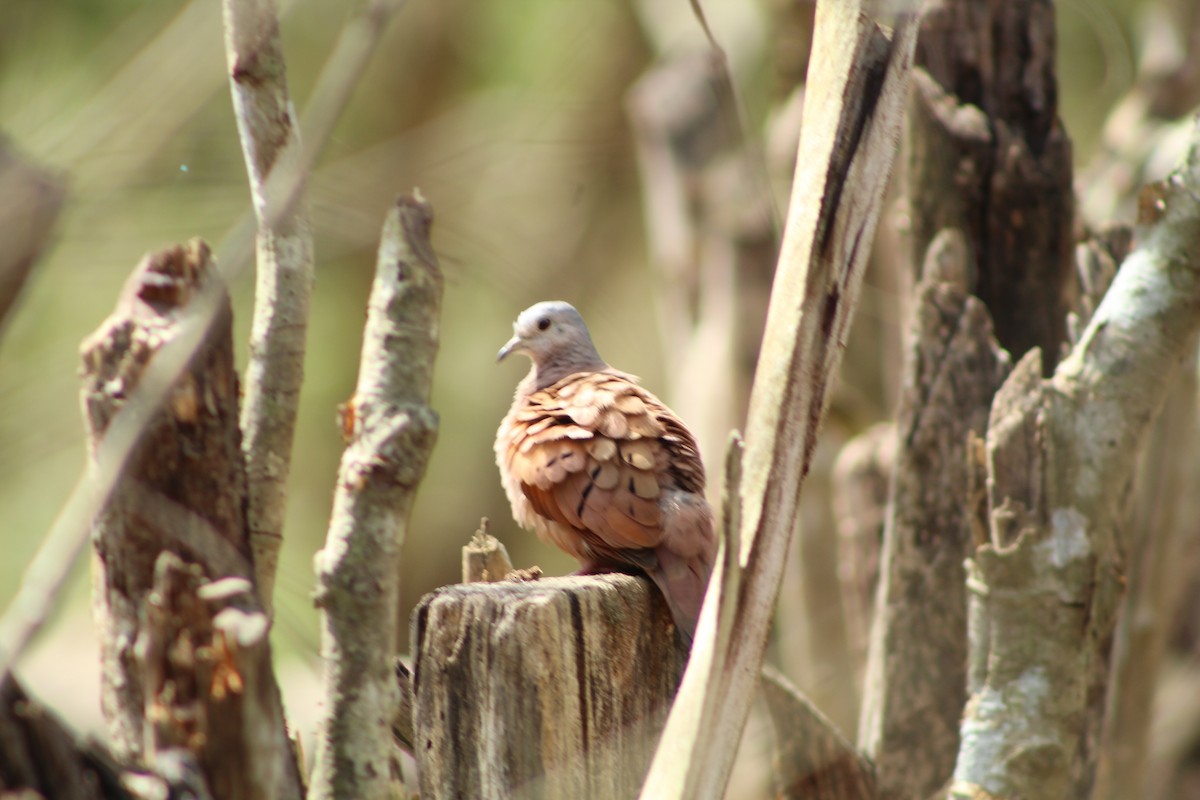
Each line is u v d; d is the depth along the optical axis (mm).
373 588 5402
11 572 15797
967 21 9609
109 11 15547
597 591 6801
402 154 14500
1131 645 10953
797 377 5984
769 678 8281
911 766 8844
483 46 24109
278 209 5090
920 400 9094
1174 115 16781
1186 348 7309
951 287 9133
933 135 9438
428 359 5621
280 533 6297
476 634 6395
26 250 5996
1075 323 9328
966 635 8898
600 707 6742
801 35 16188
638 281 24219
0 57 13141
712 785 5770
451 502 25922
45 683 13992
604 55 22922
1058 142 9633
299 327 6281
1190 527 13484
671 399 17859
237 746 4930
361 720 5434
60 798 4723
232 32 6000
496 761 6328
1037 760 7145
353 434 5582
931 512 9008
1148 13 20000
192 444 5383
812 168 6113
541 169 19891
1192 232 7129
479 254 8867
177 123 8344
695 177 16750
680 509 8336
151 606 4965
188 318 5410
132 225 9141
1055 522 7199
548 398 9469
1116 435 7230
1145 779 11039
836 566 14148
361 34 5250
